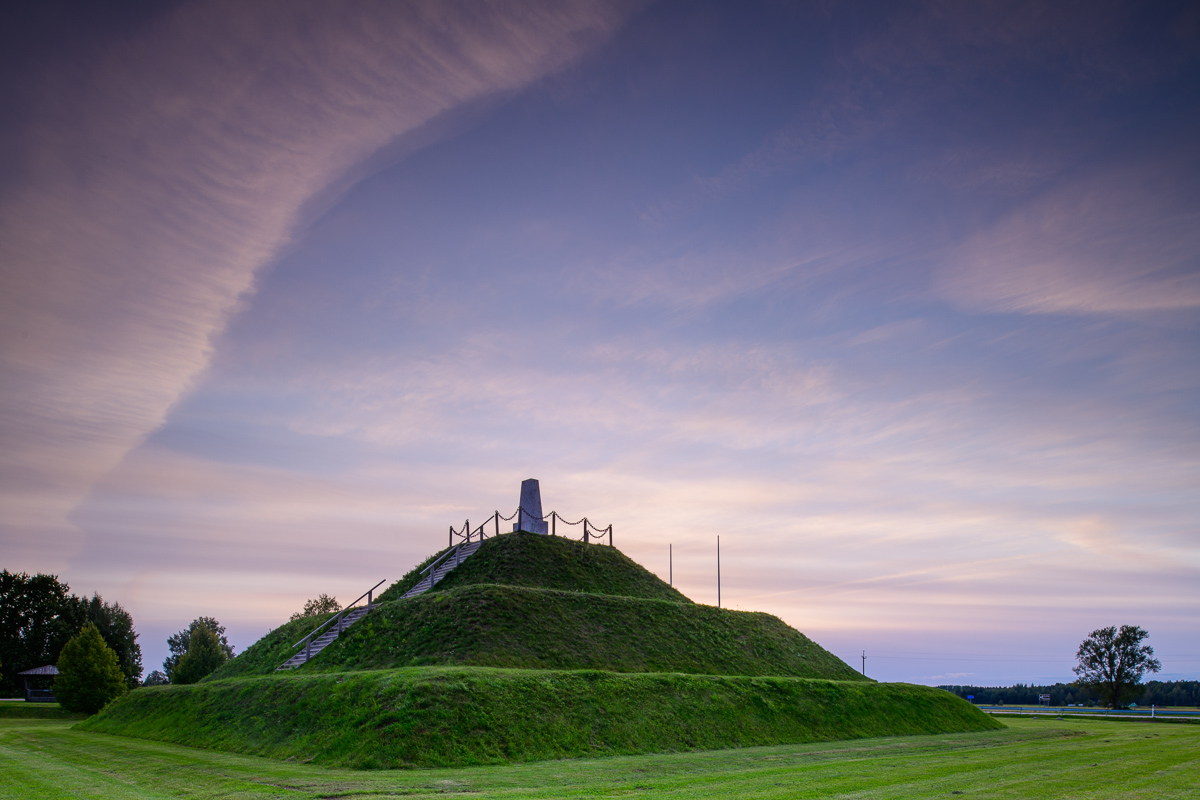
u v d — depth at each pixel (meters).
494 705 30.91
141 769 25.94
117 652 97.00
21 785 22.03
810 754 30.89
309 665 47.38
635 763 27.53
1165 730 47.19
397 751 26.78
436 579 59.06
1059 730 46.97
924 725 45.31
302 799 19.59
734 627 58.66
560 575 58.53
